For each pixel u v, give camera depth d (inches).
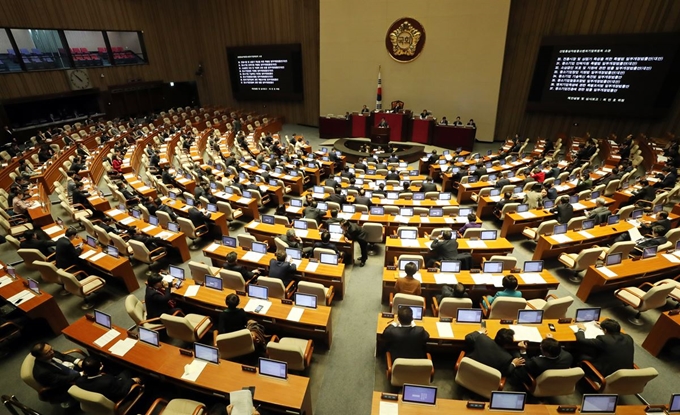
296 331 253.0
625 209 391.5
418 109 901.2
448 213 408.5
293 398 177.6
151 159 632.4
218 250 332.5
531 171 565.0
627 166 544.1
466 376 194.1
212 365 197.5
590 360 205.8
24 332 271.9
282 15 1002.7
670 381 227.1
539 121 834.8
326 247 333.1
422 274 284.4
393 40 863.1
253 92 1107.9
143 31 1044.5
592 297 309.3
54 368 197.0
